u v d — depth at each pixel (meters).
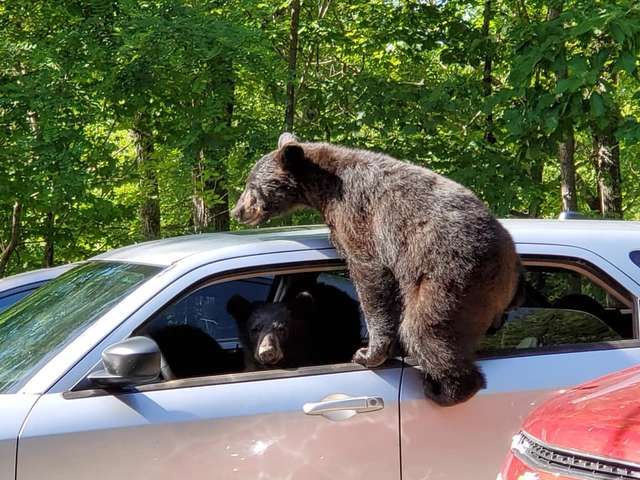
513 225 4.21
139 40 8.69
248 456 3.31
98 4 9.44
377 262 3.85
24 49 9.95
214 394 3.35
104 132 11.79
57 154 9.13
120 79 9.28
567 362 3.76
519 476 2.82
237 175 10.59
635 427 2.55
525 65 8.49
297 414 3.38
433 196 3.83
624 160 16.20
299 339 3.86
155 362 3.17
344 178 4.20
